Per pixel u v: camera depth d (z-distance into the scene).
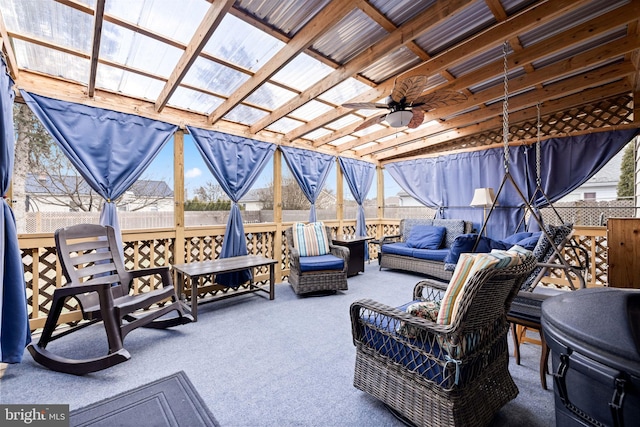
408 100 2.80
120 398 1.66
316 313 3.06
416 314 1.46
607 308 0.91
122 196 3.34
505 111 2.26
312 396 1.68
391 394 1.49
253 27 2.19
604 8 2.26
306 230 4.29
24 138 2.84
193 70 2.74
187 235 3.57
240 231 3.94
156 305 3.31
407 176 5.93
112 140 2.96
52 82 2.70
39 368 2.00
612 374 0.75
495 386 1.46
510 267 1.25
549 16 2.04
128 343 2.37
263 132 4.40
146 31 2.15
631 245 2.13
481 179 4.89
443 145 5.53
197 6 1.96
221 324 2.76
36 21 2.06
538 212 4.24
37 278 2.66
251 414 1.53
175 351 2.23
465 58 2.53
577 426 0.90
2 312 1.96
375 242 5.34
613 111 3.73
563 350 0.92
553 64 2.98
